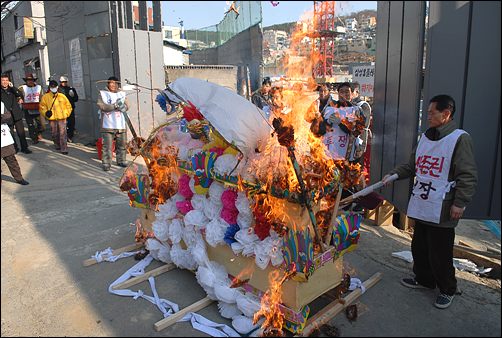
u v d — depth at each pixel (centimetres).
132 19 702
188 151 337
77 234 459
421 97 277
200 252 312
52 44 822
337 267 298
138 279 352
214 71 874
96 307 315
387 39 319
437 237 293
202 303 310
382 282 346
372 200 367
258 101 384
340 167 294
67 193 607
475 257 376
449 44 247
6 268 374
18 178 637
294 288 263
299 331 266
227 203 288
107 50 706
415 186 296
